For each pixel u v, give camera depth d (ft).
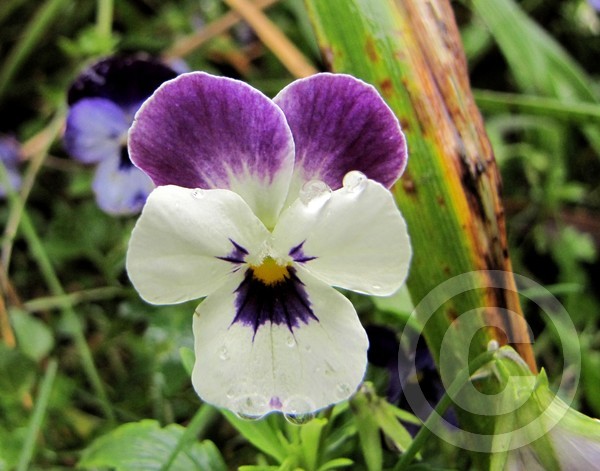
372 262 0.42
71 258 0.81
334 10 0.58
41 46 1.00
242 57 0.97
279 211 0.44
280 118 0.43
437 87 0.57
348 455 0.56
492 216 0.55
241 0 0.83
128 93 0.73
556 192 0.84
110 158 0.75
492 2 0.84
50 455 0.63
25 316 0.69
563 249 0.81
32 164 0.85
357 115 0.44
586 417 0.46
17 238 0.83
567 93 0.84
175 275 0.42
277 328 0.43
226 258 0.42
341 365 0.42
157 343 0.67
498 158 0.86
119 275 0.77
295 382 0.43
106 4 0.92
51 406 0.66
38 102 0.99
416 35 0.58
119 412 0.67
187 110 0.43
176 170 0.44
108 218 0.81
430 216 0.55
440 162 0.55
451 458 0.58
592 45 1.03
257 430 0.53
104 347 0.73
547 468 0.45
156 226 0.41
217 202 0.42
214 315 0.43
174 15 0.99
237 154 0.44
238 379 0.43
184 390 0.65
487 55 0.99
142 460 0.52
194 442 0.53
